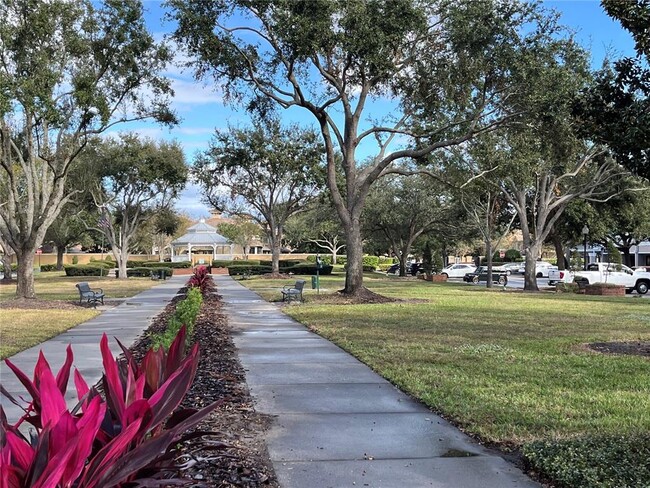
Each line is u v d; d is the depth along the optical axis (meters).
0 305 19.45
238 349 10.72
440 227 47.06
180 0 19.17
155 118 21.89
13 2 17.92
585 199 33.62
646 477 4.22
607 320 15.74
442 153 25.62
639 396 7.12
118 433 2.64
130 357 3.36
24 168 20.92
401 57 21.47
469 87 20.00
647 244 65.56
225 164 38.75
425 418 6.27
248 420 6.07
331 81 21.44
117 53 20.16
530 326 14.27
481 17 18.28
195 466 4.44
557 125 19.19
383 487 4.39
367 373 8.63
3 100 16.62
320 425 5.98
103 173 38.34
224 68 20.36
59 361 9.44
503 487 4.41
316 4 17.27
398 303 21.00
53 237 58.97
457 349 10.58
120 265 44.31
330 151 22.50
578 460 4.59
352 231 22.97
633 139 5.94
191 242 62.12
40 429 2.58
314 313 17.16
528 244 32.06
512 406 6.60
